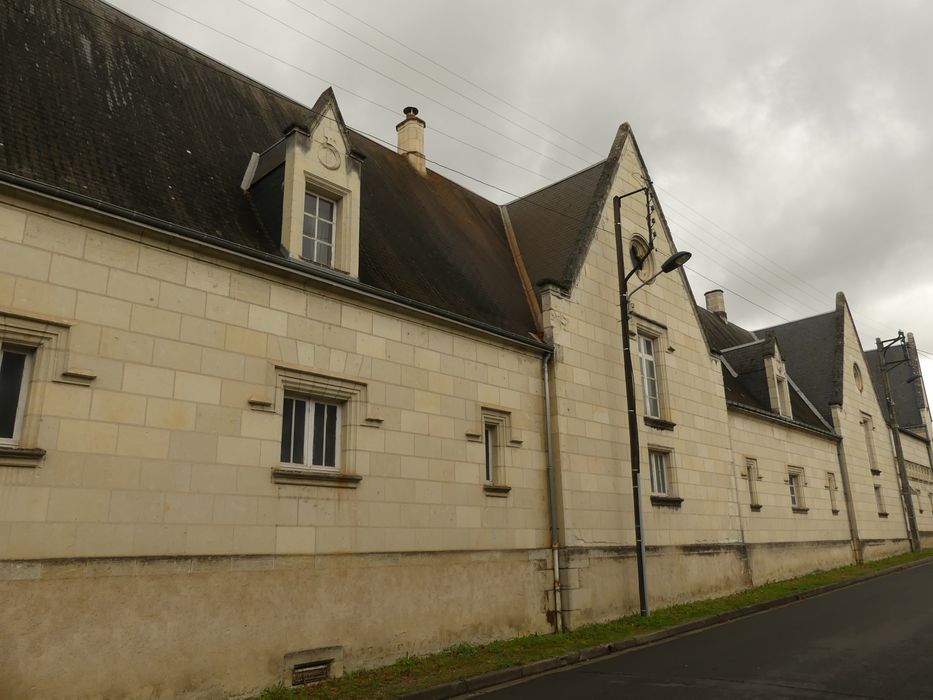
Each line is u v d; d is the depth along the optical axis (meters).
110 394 8.62
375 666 10.75
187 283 9.62
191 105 12.99
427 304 12.96
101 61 11.90
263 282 10.51
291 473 10.21
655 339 19.27
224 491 9.47
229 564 9.32
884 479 34.56
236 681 9.09
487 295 15.58
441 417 12.73
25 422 8.02
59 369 8.26
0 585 7.42
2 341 8.02
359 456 11.25
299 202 11.38
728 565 19.44
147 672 8.32
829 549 27.12
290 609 9.87
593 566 14.95
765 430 24.77
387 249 13.99
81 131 10.23
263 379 10.20
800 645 11.81
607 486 15.89
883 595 18.70
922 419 44.44
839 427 30.73
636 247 19.41
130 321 8.96
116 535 8.36
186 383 9.34
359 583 10.81
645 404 18.22
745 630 13.91
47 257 8.41
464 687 9.80
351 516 10.95
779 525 24.05
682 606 16.84
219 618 9.09
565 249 17.72
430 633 11.70
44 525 7.83
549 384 15.34
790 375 33.38
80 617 7.91
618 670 10.66
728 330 34.03
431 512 12.18
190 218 10.43
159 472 8.88
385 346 12.02
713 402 20.81
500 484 13.75
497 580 13.10
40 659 7.55
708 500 19.41
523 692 9.50
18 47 10.58
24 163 8.85
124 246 9.10
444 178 20.11
